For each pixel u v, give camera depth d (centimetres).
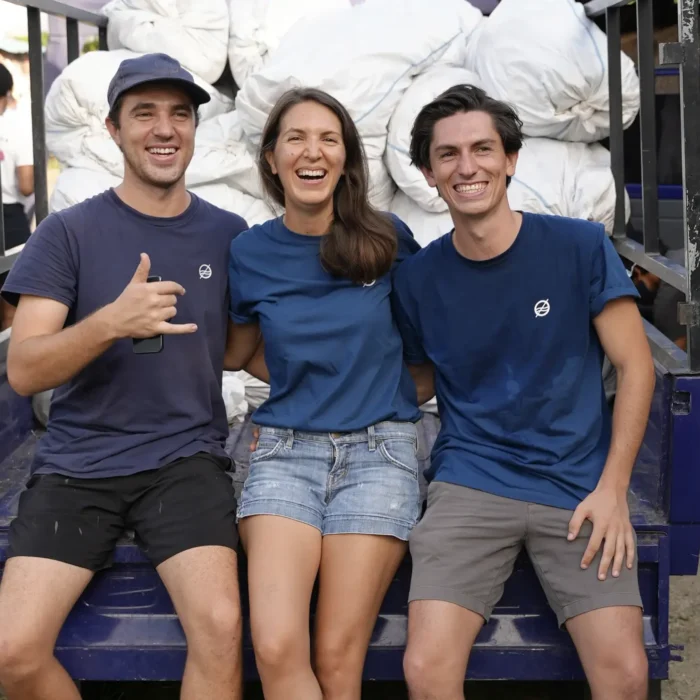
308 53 323
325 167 230
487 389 232
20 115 431
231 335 252
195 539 218
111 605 228
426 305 234
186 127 238
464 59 350
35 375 220
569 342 226
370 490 223
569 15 333
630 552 214
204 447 236
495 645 225
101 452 232
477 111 221
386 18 335
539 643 225
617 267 223
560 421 227
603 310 224
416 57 330
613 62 327
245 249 241
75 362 216
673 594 320
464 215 222
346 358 230
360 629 214
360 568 214
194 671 209
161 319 212
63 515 221
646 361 224
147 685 276
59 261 231
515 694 268
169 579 215
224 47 367
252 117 325
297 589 210
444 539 218
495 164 220
